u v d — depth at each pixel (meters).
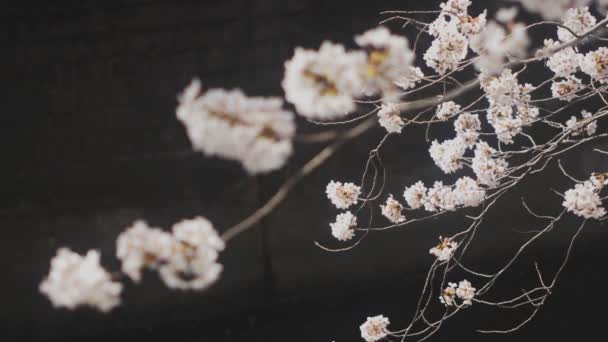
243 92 6.60
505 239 6.84
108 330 6.48
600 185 4.17
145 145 6.53
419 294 6.68
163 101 6.49
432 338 6.28
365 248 6.73
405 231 6.75
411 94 6.58
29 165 6.39
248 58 6.55
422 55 6.64
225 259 6.59
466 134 4.47
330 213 6.70
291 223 6.65
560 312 6.35
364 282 6.78
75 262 3.16
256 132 3.23
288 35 6.56
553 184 6.80
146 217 6.56
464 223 6.79
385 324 4.56
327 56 3.44
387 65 3.63
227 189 6.60
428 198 4.54
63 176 6.45
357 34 6.64
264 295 6.69
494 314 6.38
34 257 6.44
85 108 6.41
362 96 6.56
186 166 6.57
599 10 5.88
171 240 3.21
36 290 6.43
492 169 4.34
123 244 3.22
